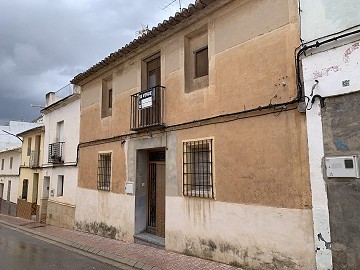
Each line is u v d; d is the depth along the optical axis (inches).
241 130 240.1
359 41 173.5
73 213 490.9
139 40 343.3
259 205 221.8
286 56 215.3
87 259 306.0
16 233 499.2
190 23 294.0
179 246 285.3
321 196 183.0
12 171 900.0
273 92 221.0
